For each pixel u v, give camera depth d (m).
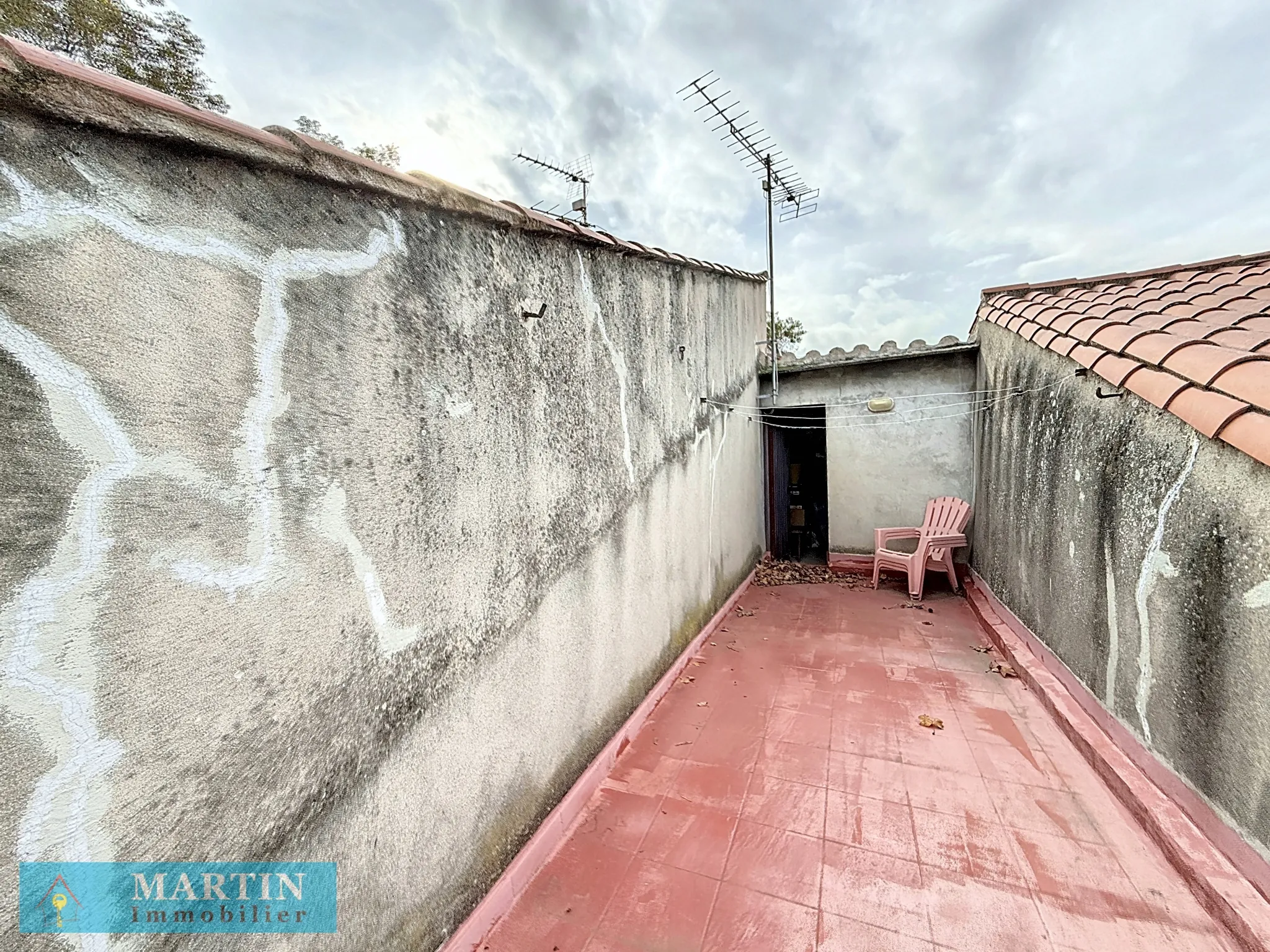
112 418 0.91
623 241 2.81
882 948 1.75
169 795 1.01
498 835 1.93
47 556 0.84
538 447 2.14
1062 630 3.26
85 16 3.21
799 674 3.72
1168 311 3.13
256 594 1.14
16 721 0.83
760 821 2.32
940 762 2.67
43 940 0.87
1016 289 5.38
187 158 1.01
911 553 6.17
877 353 6.15
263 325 1.14
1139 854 2.06
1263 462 1.65
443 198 1.60
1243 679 1.84
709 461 4.45
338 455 1.31
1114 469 2.70
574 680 2.44
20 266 0.81
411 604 1.54
